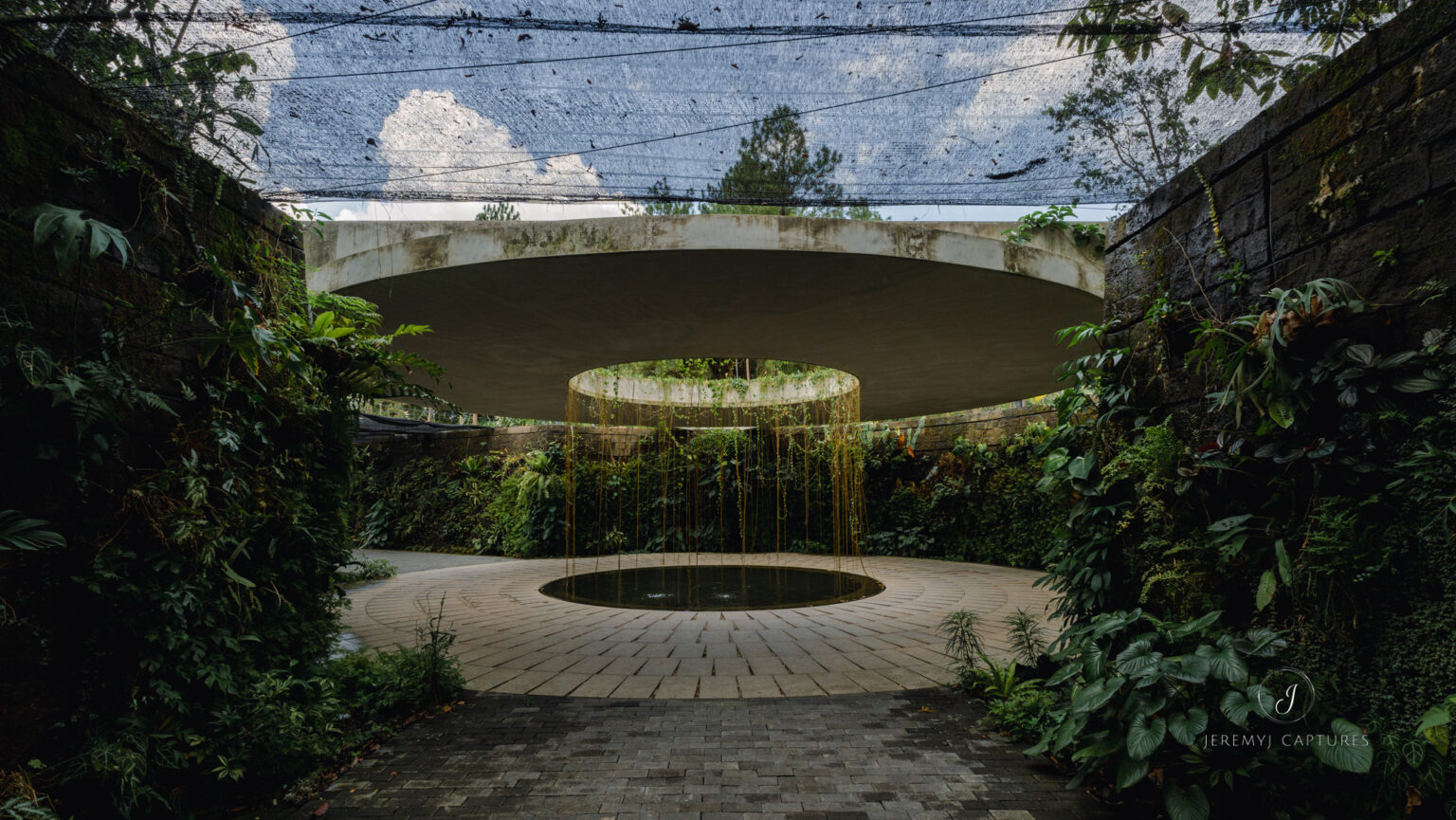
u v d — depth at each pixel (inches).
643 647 178.5
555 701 132.0
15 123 68.6
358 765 100.2
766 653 170.2
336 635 119.7
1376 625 68.6
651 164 116.7
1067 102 100.7
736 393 407.2
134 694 76.4
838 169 119.8
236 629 92.0
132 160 80.0
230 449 91.0
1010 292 188.2
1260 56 89.8
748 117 103.0
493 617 223.6
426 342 242.1
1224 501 87.1
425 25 80.8
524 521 452.1
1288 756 72.1
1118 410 107.7
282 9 76.5
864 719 120.5
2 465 65.6
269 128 100.6
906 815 84.4
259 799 87.9
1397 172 68.7
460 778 95.7
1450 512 61.2
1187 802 72.6
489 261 167.6
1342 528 69.8
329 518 113.8
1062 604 118.5
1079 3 80.3
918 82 95.8
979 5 81.0
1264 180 85.5
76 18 72.4
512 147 109.8
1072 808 85.9
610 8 78.7
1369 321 70.9
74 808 69.9
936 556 403.2
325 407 107.7
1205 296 94.3
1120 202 129.3
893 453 427.5
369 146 107.5
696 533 437.7
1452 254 63.5
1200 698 78.1
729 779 95.2
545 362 277.1
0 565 66.4
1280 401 75.2
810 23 82.4
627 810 86.2
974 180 122.0
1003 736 111.4
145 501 77.8
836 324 225.0
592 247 164.7
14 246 67.3
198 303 88.9
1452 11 64.2
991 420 378.0
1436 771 61.1
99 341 74.4
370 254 171.8
